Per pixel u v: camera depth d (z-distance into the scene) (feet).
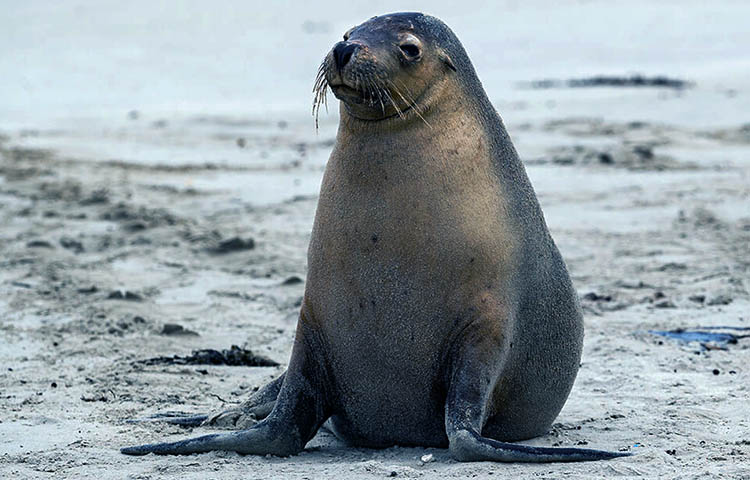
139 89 387.34
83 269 137.59
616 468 61.31
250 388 86.07
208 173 217.56
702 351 95.81
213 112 325.62
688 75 380.78
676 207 172.45
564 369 71.92
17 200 187.62
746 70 384.47
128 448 67.41
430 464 64.08
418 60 65.57
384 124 65.77
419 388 66.69
